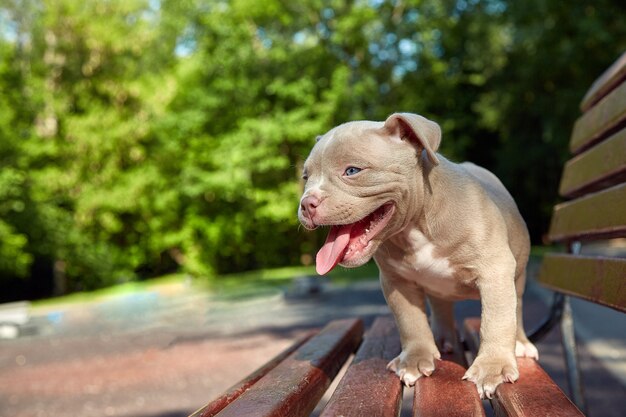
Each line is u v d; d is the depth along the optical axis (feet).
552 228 12.36
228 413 6.24
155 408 22.27
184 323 46.50
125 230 100.37
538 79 77.92
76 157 93.81
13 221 82.02
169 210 96.32
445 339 10.64
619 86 9.74
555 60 71.67
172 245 96.99
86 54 95.96
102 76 96.78
